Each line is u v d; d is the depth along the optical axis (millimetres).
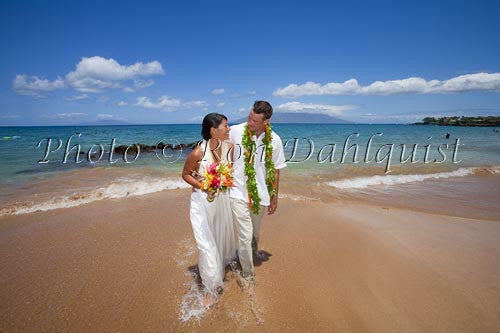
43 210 5879
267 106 3076
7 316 2777
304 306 2939
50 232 4754
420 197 7418
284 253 4035
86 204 6316
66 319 2748
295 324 2701
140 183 8273
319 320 2752
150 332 2594
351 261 3811
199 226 3070
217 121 2951
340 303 2982
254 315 2809
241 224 3225
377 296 3090
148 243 4355
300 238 4516
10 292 3141
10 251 4078
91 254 4000
